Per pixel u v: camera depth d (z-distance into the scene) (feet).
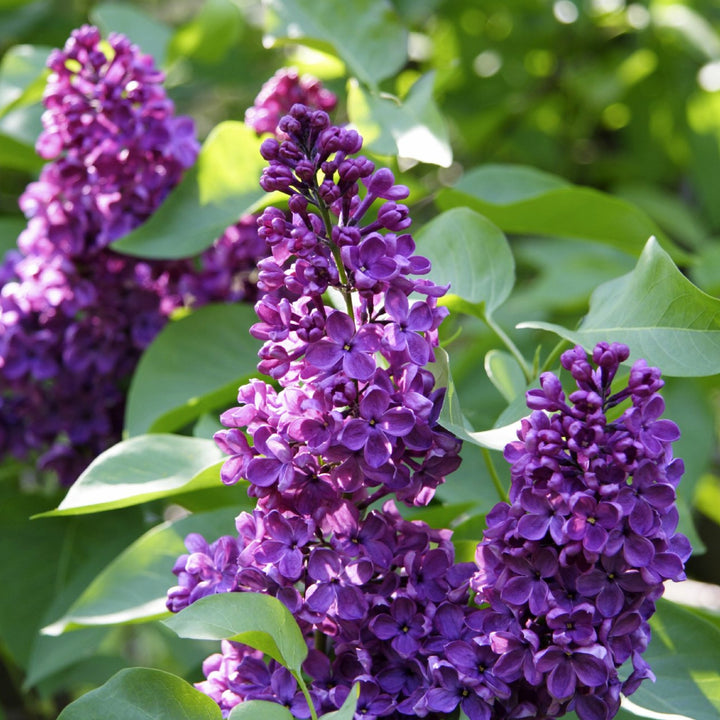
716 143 5.72
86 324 3.78
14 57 4.42
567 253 5.45
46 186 3.70
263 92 3.73
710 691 3.18
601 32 6.10
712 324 3.14
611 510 2.85
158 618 3.35
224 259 3.78
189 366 3.66
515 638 2.91
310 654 3.03
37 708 5.02
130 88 3.64
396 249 2.93
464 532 3.39
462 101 6.04
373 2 3.98
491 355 3.44
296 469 2.94
